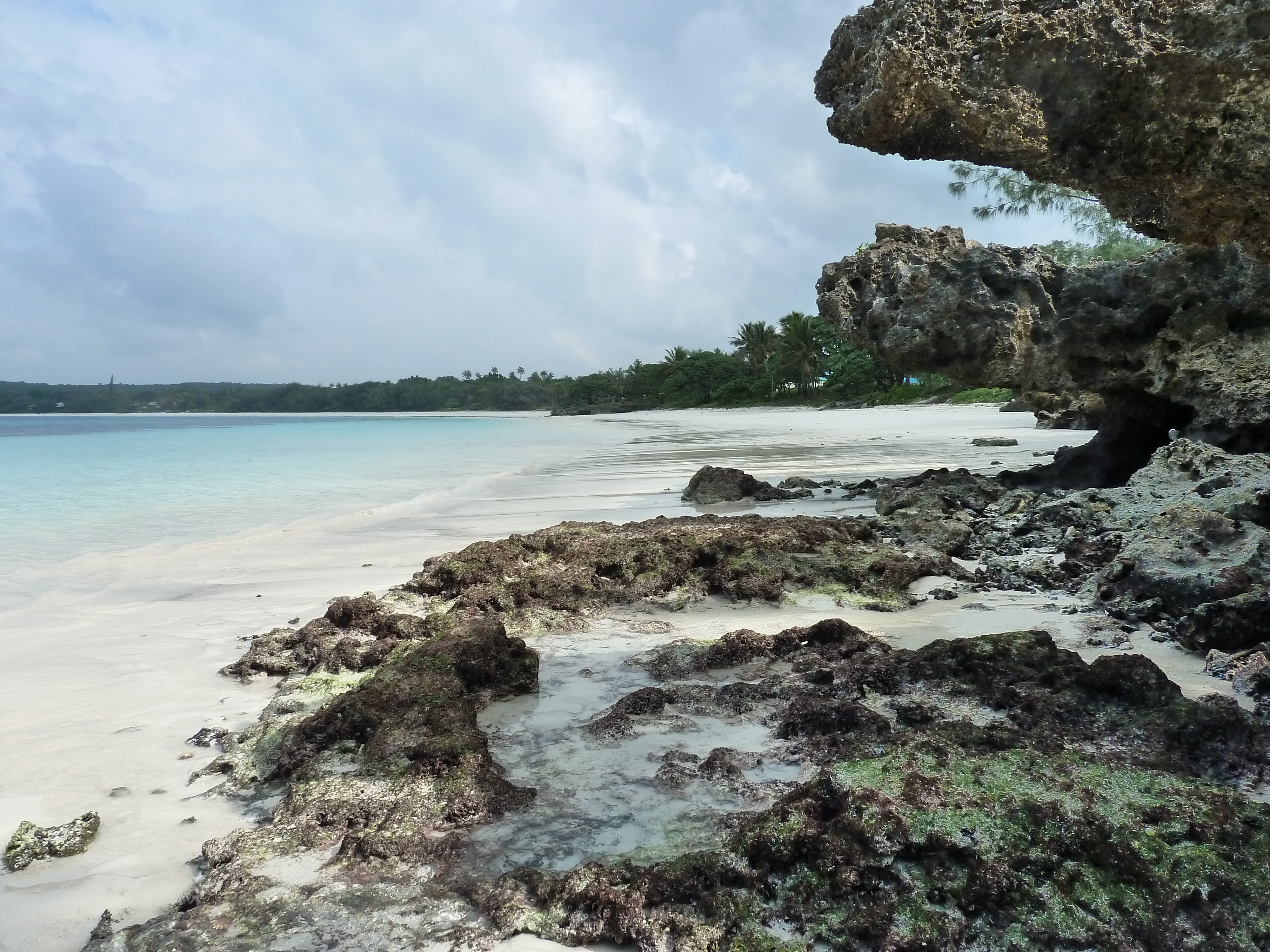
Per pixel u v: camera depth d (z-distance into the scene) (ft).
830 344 339.77
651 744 14.93
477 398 569.64
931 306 41.65
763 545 28.17
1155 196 18.22
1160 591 21.68
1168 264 39.83
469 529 41.27
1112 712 14.26
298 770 14.14
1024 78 17.58
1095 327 41.29
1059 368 42.01
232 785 14.03
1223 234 18.25
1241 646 18.52
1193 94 16.53
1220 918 9.12
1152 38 16.65
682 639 21.42
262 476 73.05
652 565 26.86
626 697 16.76
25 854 11.71
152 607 26.71
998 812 10.41
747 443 111.96
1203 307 38.93
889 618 22.94
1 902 10.76
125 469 80.18
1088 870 9.71
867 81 19.15
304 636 21.48
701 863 10.41
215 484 65.98
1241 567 20.88
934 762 11.81
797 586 26.08
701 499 48.03
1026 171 19.27
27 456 97.96
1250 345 37.91
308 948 9.60
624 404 427.33
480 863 11.34
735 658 19.34
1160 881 9.52
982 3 17.80
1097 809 10.52
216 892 10.67
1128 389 42.32
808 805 11.03
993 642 16.72
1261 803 11.14
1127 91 17.07
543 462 89.86
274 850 11.60
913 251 42.86
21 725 16.74
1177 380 39.37
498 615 23.52
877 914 9.52
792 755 14.01
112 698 18.37
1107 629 21.03
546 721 16.37
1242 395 36.50
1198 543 22.81
